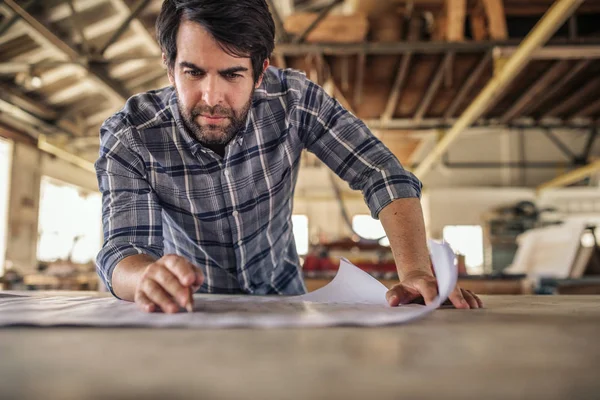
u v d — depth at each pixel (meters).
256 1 0.91
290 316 0.63
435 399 0.25
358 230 11.37
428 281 0.82
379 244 4.22
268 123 1.13
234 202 1.15
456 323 0.59
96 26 5.64
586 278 3.16
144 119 1.08
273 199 1.20
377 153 1.10
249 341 0.45
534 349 0.41
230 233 1.20
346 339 0.46
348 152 1.14
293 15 3.81
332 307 0.78
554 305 0.88
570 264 3.63
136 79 7.19
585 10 3.89
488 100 4.13
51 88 6.43
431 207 11.02
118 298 0.91
